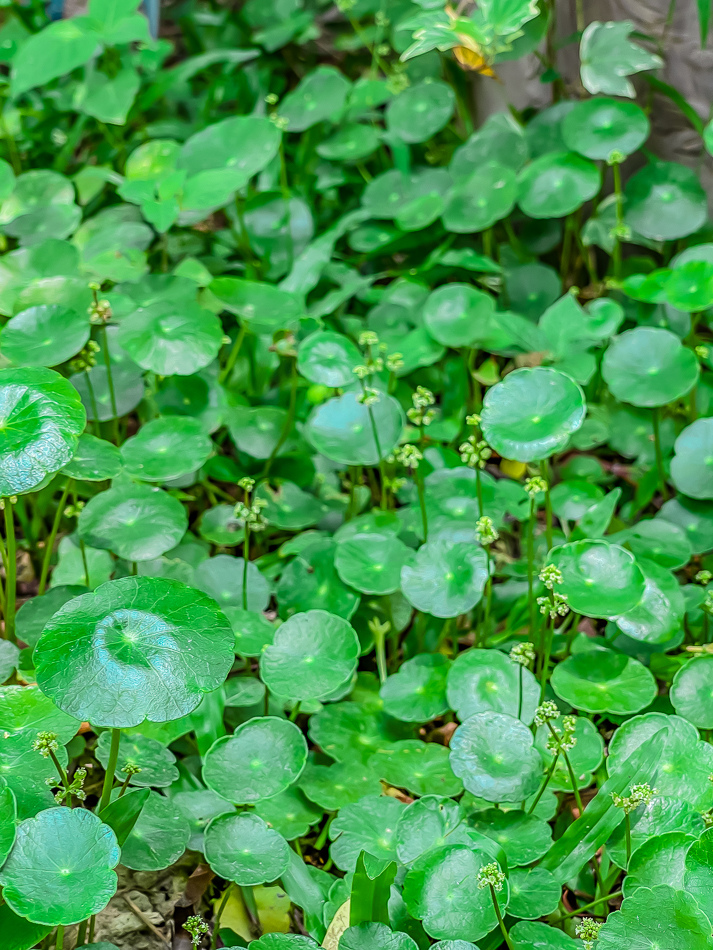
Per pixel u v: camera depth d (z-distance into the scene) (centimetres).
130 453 96
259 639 92
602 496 101
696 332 114
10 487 83
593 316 105
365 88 123
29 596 101
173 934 87
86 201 118
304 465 104
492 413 93
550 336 106
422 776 89
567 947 82
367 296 114
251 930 87
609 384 102
